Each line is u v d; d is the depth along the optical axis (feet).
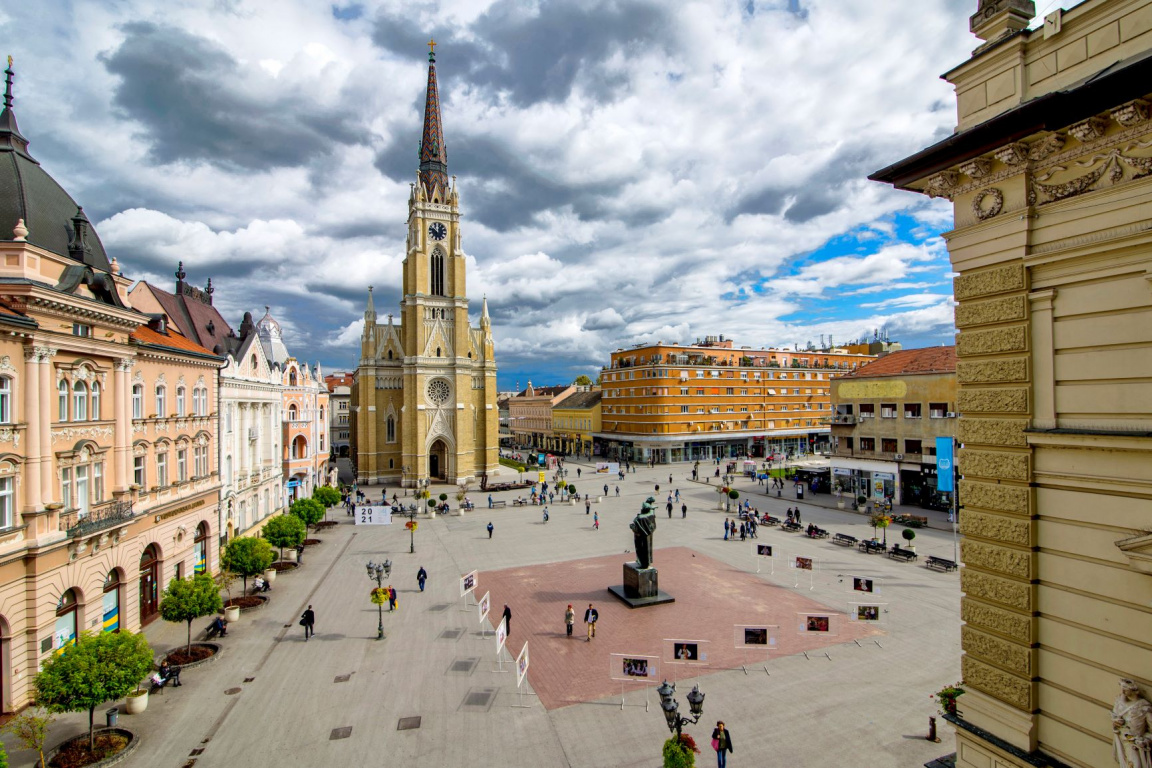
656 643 89.92
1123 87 27.37
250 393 156.87
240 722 70.18
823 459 354.33
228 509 141.90
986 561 36.73
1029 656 33.88
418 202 293.64
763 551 126.11
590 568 132.16
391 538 171.63
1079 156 31.71
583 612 103.91
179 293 172.65
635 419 357.61
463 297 298.15
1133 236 28.86
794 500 212.84
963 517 38.50
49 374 77.05
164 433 108.88
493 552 150.71
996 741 35.19
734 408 359.46
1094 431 30.78
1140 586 29.04
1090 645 31.24
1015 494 34.99
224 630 97.45
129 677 64.23
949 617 98.07
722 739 55.83
